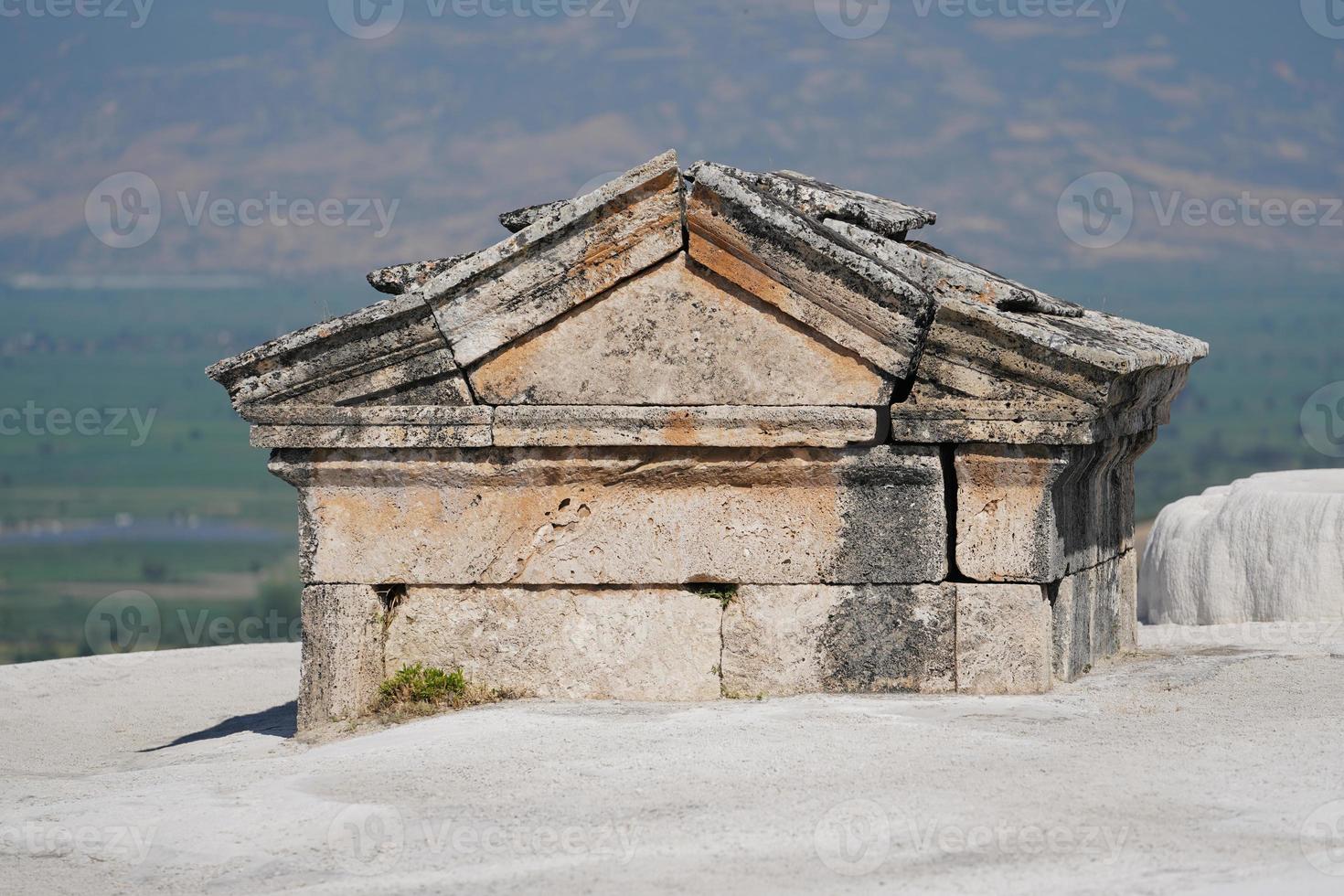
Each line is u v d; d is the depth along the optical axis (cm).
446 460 3969
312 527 4034
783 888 2520
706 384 3922
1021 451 3856
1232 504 5578
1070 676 4147
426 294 3878
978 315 3797
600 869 2647
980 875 2533
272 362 3978
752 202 3800
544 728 3566
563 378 3947
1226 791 2902
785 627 3969
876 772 3075
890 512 3941
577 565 3991
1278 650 4634
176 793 3281
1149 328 4625
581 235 3881
